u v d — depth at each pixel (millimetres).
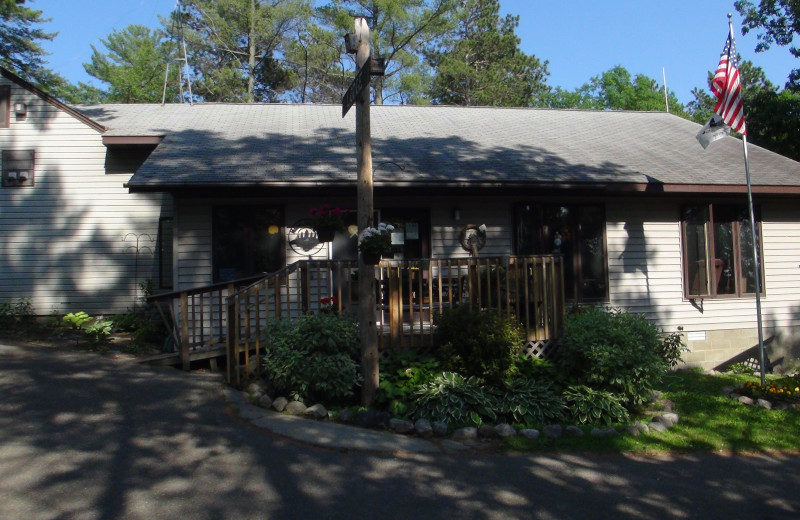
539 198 11320
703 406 8344
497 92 32469
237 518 4602
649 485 5742
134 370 8242
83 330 10578
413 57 27828
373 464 5777
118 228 12125
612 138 13922
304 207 10586
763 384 8992
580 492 5473
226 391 7570
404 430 6738
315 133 12688
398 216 10992
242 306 9875
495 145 12508
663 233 11875
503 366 7961
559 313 9000
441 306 8578
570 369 8258
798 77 18812
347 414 6961
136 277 12078
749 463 6496
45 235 11930
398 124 14148
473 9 34594
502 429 6855
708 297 12000
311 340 7371
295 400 7262
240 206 10492
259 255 10484
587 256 11547
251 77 28344
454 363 7980
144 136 11797
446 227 11039
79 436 5980
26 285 11852
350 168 10141
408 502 5043
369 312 7512
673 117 16609
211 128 12883
